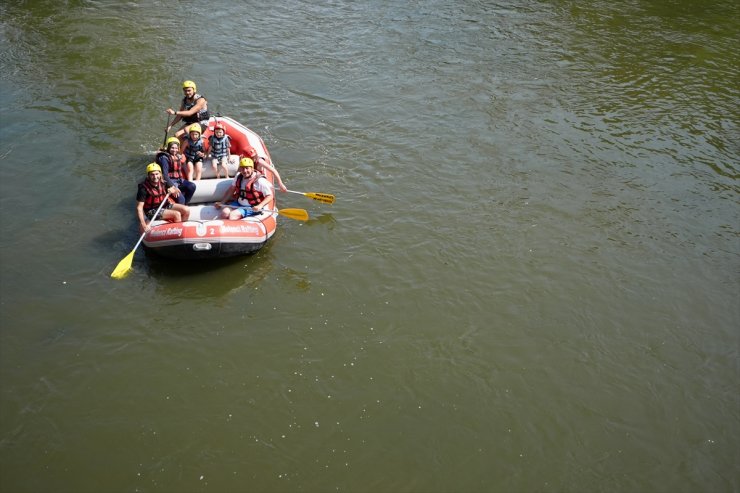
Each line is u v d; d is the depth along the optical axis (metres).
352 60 14.28
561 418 6.65
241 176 8.82
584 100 12.98
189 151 9.51
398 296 8.09
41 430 6.27
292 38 15.22
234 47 14.64
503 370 7.15
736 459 6.31
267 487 5.87
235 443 6.24
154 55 14.09
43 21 15.46
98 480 5.87
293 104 12.48
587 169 10.80
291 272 8.38
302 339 7.41
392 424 6.51
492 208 9.77
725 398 6.93
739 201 10.15
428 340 7.48
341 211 9.59
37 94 12.34
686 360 7.38
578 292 8.27
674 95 13.28
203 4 16.91
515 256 8.83
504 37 15.65
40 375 6.81
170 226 8.07
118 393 6.68
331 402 6.70
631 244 9.13
